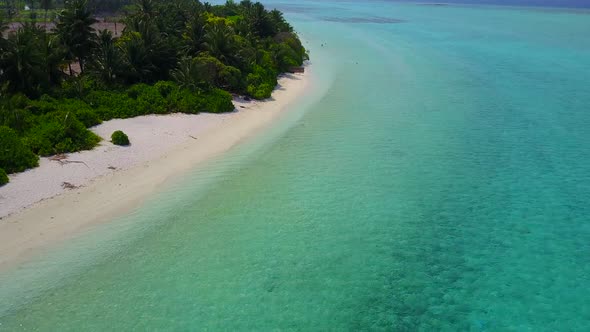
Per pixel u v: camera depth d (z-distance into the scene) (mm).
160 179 27516
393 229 23812
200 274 19812
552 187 28625
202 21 51562
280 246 22031
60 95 35969
